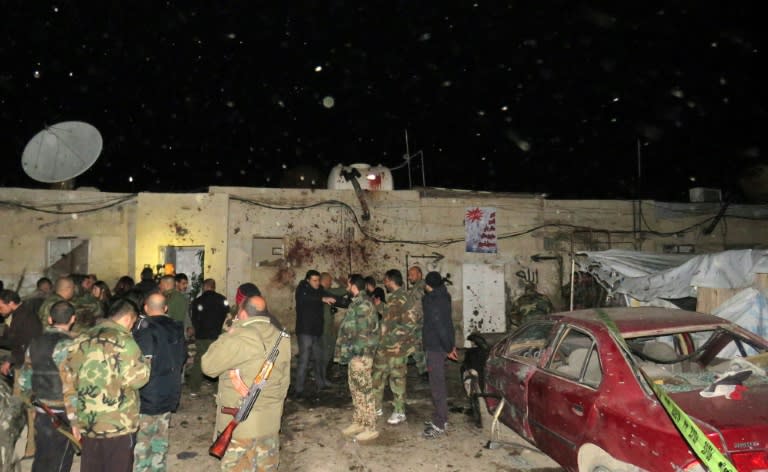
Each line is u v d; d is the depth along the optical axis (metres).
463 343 13.36
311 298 8.54
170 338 4.74
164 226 12.59
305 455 5.91
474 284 13.49
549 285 13.73
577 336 5.97
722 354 4.96
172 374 4.71
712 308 7.21
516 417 5.37
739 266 6.79
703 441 3.19
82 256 12.55
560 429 4.49
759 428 3.27
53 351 4.35
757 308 6.44
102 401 3.89
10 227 12.33
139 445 4.51
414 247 13.38
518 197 13.86
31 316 6.13
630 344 5.36
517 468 5.46
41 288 7.62
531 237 13.78
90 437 3.89
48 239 12.45
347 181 14.16
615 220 14.11
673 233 14.30
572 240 13.88
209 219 12.67
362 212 13.32
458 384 9.30
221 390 4.23
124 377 3.94
